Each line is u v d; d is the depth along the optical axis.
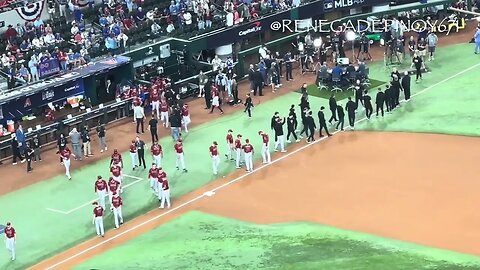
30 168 71.88
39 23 86.25
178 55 89.06
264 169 68.19
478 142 69.88
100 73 82.69
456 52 93.06
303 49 90.56
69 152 69.38
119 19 89.50
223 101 84.06
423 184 62.91
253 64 91.81
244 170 68.38
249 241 56.91
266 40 94.19
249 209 61.66
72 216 63.06
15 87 79.69
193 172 68.69
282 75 91.00
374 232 56.50
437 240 54.78
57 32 87.50
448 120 75.19
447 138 71.25
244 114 80.75
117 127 80.44
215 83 84.50
